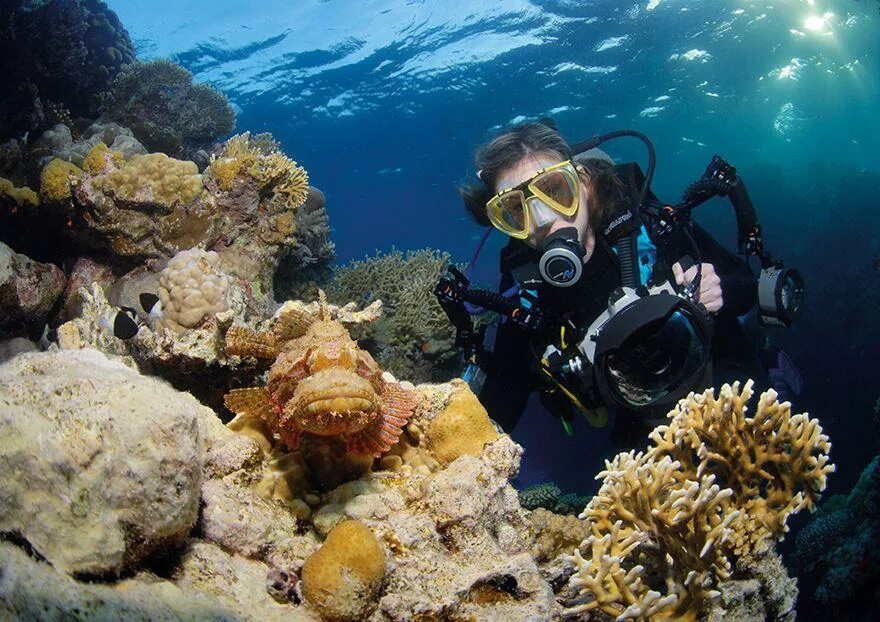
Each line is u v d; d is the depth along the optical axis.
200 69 7.53
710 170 1.15
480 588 0.67
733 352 1.15
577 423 5.03
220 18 7.02
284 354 0.73
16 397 0.51
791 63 6.85
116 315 1.04
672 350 0.94
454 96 7.69
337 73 7.57
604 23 6.21
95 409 0.52
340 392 0.63
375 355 1.88
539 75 7.08
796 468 0.84
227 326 0.91
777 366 1.36
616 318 0.93
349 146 9.07
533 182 1.09
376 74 7.54
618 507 0.81
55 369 0.58
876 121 9.52
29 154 1.94
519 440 5.48
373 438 0.72
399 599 0.63
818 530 2.12
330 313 0.86
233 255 1.56
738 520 0.83
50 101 2.26
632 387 0.97
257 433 0.79
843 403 4.42
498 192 1.18
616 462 0.85
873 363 4.32
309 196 2.06
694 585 0.77
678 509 0.77
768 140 9.42
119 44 2.60
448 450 0.82
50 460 0.48
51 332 1.53
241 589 0.61
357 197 11.10
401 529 0.68
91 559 0.49
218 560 0.62
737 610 0.82
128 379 0.56
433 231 12.68
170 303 1.00
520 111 7.84
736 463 0.86
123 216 1.45
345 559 0.62
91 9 2.51
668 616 0.77
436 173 9.98
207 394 0.98
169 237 1.49
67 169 1.56
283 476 0.74
